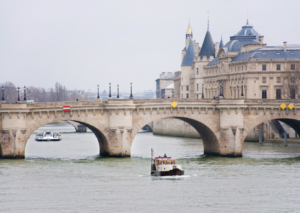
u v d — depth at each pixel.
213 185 145.88
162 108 191.12
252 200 131.38
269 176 157.75
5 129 175.12
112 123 184.25
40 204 126.69
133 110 187.38
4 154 177.25
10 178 151.00
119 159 183.50
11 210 122.44
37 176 153.88
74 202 128.50
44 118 178.75
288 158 194.25
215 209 124.12
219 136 195.50
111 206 125.44
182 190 139.75
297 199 132.75
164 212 121.38
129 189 140.38
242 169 168.38
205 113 194.62
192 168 170.00
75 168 166.50
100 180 149.88
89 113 183.12
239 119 194.12
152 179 152.50
